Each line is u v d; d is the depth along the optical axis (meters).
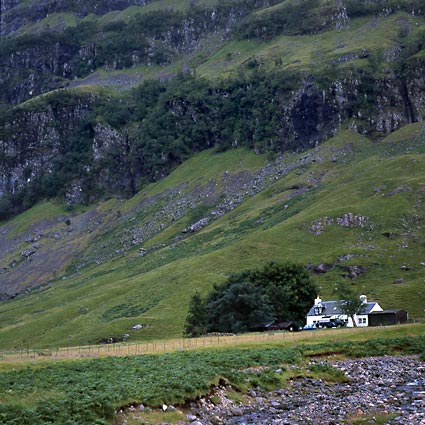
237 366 100.00
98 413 64.50
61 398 69.06
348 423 63.81
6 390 73.19
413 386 84.25
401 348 128.00
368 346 128.50
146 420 66.12
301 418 67.19
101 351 146.62
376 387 85.50
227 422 67.81
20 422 59.59
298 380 93.75
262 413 71.69
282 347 134.75
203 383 78.81
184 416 69.25
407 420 63.09
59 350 170.00
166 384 77.00
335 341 143.38
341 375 96.44
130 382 79.56
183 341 169.50
